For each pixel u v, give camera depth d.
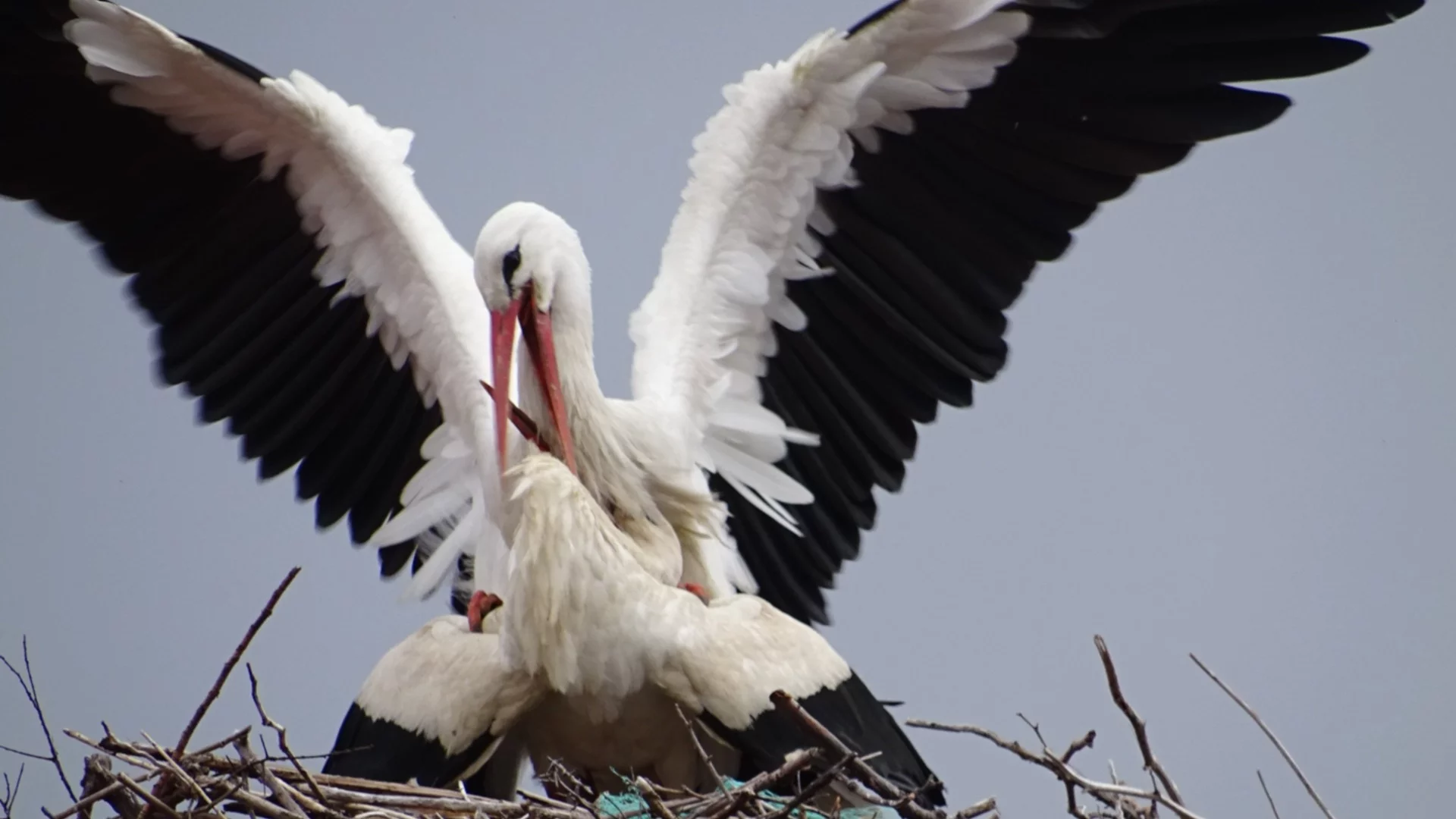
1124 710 9.91
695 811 10.07
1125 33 13.10
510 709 11.31
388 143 13.04
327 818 10.17
